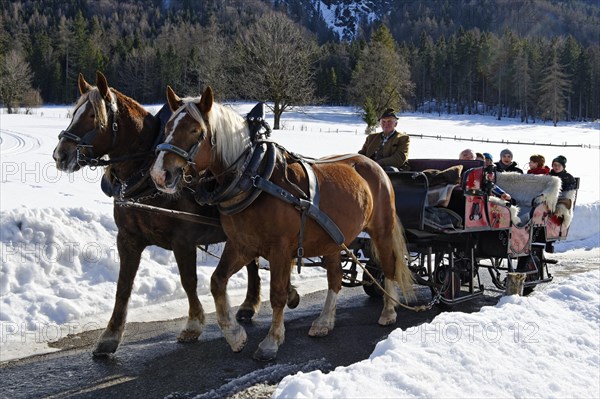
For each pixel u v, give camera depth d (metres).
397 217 6.55
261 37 42.72
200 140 4.48
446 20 189.25
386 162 7.34
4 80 65.38
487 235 7.33
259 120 5.02
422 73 99.50
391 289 6.45
